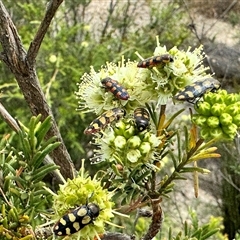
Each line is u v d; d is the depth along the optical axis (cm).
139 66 23
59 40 85
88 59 86
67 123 81
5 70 83
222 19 136
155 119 23
